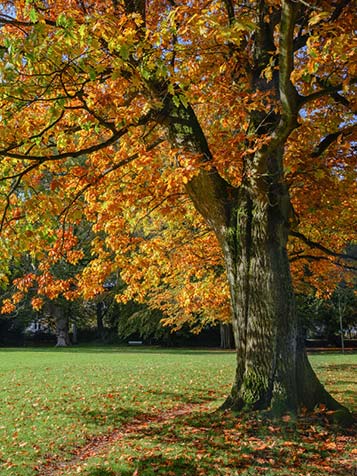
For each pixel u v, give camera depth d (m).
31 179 7.79
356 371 16.45
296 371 7.43
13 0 7.68
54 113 5.76
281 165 7.86
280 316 7.43
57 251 9.59
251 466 5.70
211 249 12.59
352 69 5.64
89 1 7.59
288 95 5.66
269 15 7.81
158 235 14.95
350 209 10.95
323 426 6.87
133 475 5.62
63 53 5.33
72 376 15.73
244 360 7.64
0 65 4.93
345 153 9.38
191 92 6.93
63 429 8.41
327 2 6.93
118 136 7.09
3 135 6.28
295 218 8.09
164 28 5.62
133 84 6.18
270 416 7.04
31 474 6.12
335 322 33.00
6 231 6.78
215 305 14.52
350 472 5.48
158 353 28.22
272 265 7.55
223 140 8.70
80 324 45.88
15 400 11.34
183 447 6.49
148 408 10.30
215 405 9.66
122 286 34.50
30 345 44.19
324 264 12.34
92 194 9.34
